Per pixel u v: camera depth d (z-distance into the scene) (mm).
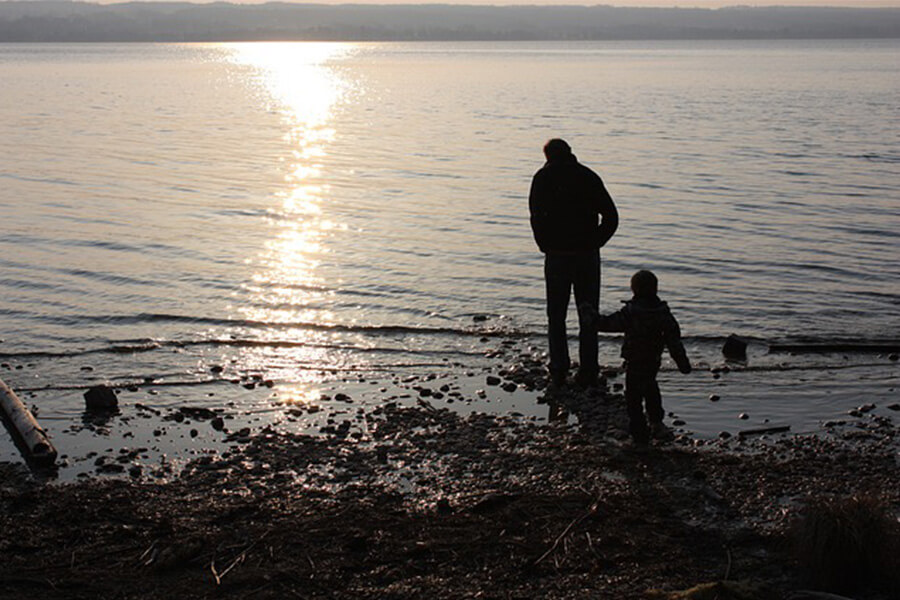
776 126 41312
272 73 131250
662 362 9836
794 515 6031
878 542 5121
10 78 99688
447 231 18047
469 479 6703
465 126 42656
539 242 8570
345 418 8062
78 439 7613
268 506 6242
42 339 10930
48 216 19312
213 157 30609
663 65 146125
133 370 9648
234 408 8383
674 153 31125
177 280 13906
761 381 9156
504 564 5414
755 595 4871
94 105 58156
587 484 6602
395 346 10578
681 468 6898
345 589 5141
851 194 22281
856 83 82688
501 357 10062
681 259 15359
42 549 5652
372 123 45000
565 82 89938
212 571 5340
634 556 5496
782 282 13805
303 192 23141
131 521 6047
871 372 9492
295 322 11625
